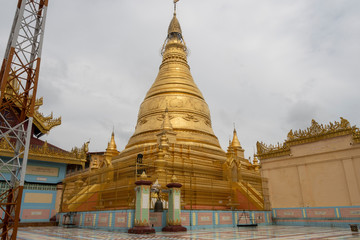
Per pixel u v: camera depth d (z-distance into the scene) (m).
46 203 34.31
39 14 15.57
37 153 34.03
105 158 32.56
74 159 36.41
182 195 26.86
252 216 27.56
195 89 44.28
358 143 26.58
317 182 28.59
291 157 30.86
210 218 23.83
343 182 26.92
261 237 16.25
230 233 18.88
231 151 34.38
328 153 28.38
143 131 39.38
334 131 28.22
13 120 33.88
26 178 33.66
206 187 29.09
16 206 12.16
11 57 13.34
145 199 19.34
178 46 49.22
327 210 27.08
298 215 28.81
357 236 16.75
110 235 17.62
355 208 25.48
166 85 43.09
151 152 32.19
